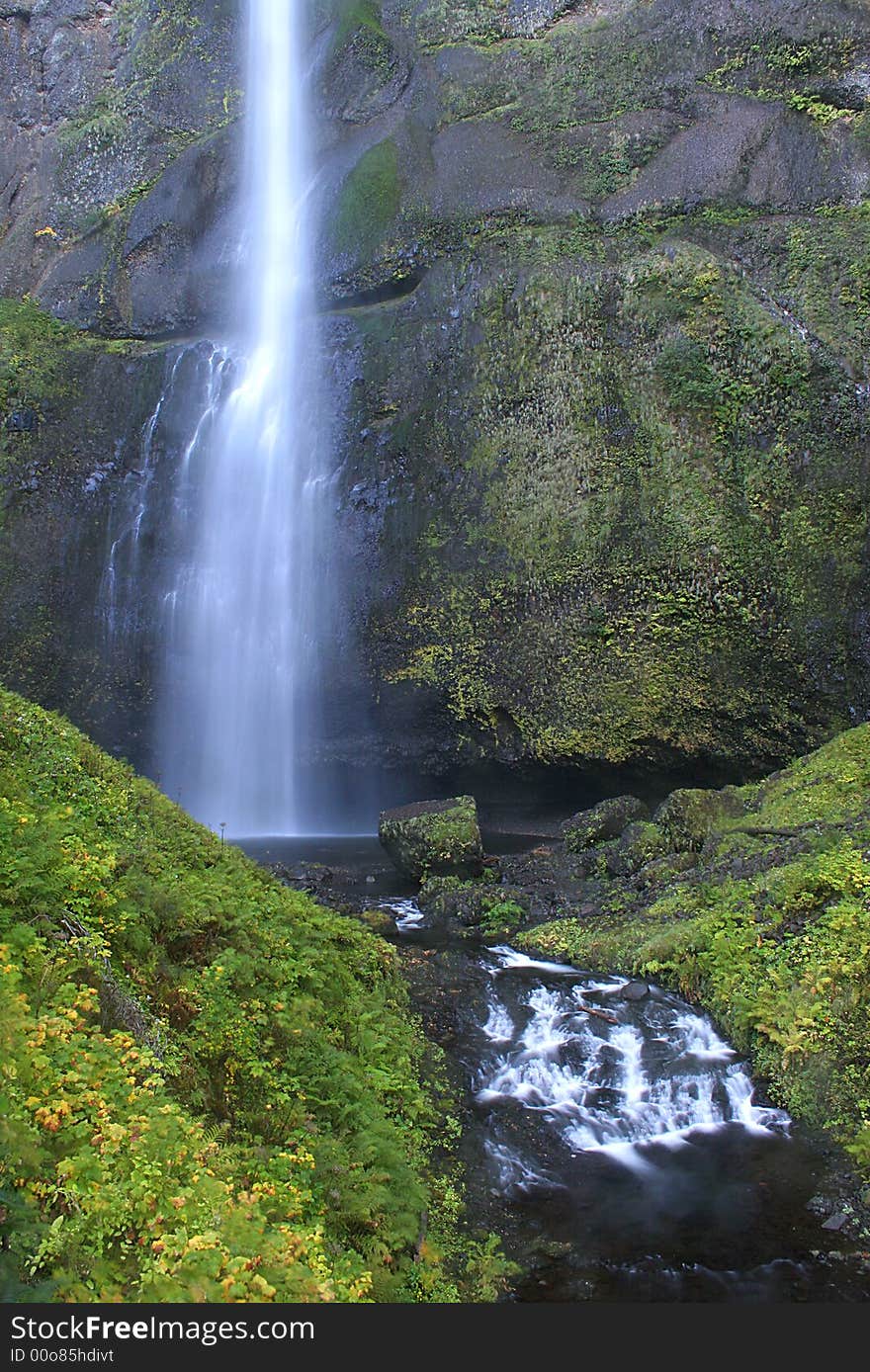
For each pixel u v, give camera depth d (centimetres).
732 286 1538
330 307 1895
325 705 1808
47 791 650
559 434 1625
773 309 1518
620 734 1579
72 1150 361
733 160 1630
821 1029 714
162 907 567
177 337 2053
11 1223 325
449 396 1730
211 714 1875
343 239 1875
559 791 1725
